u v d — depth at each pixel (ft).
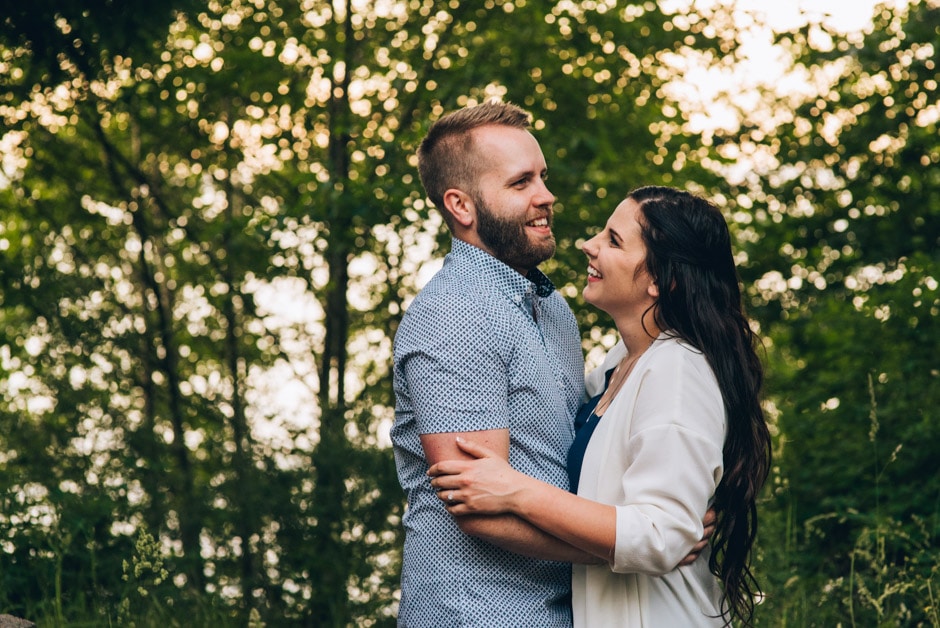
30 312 24.53
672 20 25.17
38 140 26.76
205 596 16.19
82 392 21.67
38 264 23.84
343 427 21.30
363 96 25.58
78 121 26.23
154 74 23.70
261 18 24.94
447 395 7.25
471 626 7.34
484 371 7.32
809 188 28.71
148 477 20.10
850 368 21.40
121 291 28.12
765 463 7.93
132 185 28.84
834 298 27.96
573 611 7.67
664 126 26.53
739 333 7.90
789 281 28.89
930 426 17.89
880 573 12.53
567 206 25.12
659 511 7.09
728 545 7.84
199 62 24.36
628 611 7.48
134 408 24.98
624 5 24.99
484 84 23.97
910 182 28.89
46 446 19.51
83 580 14.51
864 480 17.87
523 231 7.93
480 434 7.22
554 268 24.88
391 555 19.83
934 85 27.78
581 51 25.13
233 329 27.78
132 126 27.73
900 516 16.70
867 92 28.53
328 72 23.88
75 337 23.11
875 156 28.96
